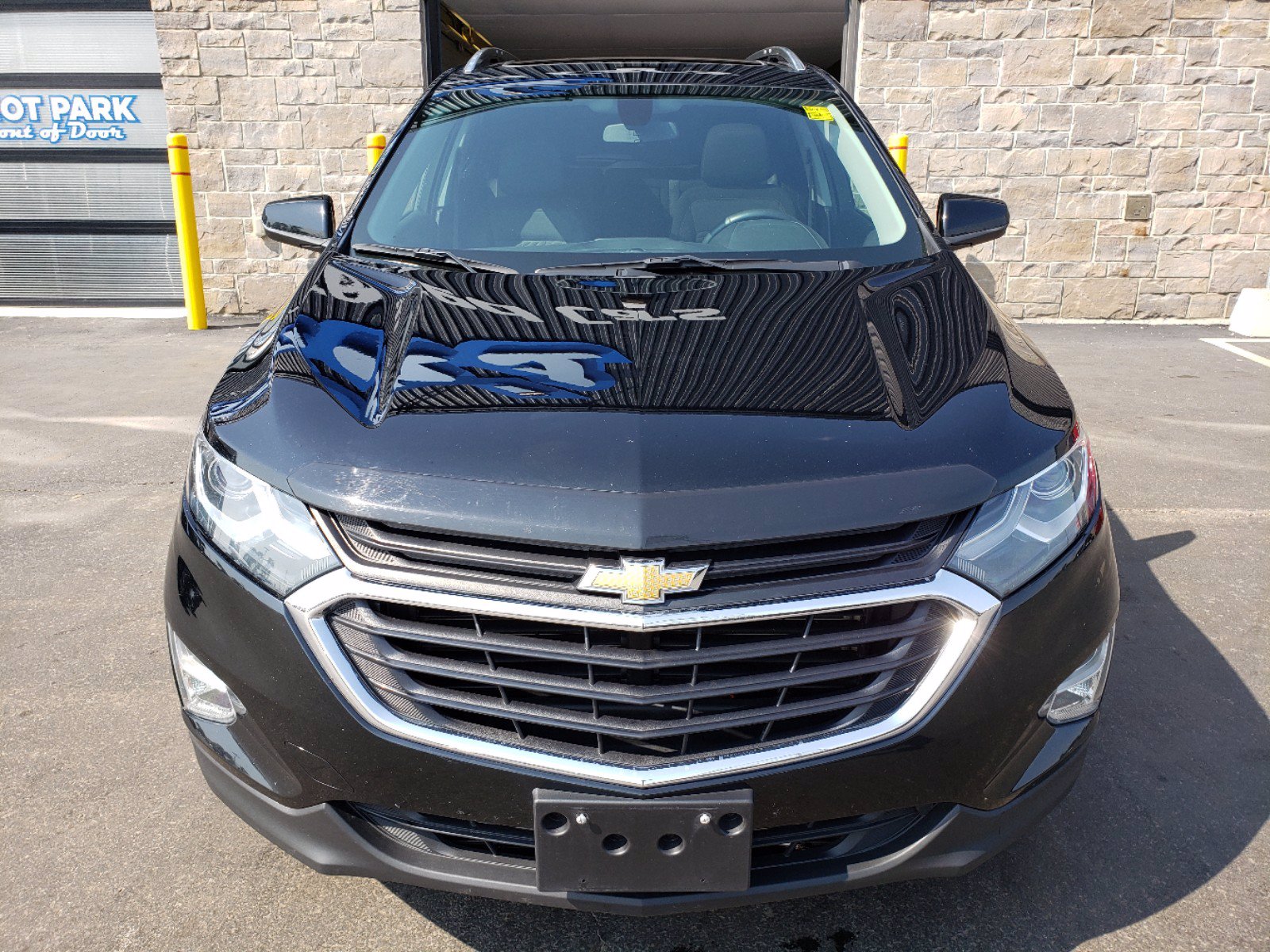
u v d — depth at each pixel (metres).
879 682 1.50
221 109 8.14
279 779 1.59
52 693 2.64
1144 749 2.41
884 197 2.68
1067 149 8.05
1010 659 1.54
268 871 2.01
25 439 4.89
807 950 1.81
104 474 4.38
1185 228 8.23
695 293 2.09
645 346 1.83
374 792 1.53
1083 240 8.25
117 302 9.09
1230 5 7.76
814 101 3.02
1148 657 2.85
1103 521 1.82
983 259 8.31
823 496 1.47
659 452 1.51
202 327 7.97
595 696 1.44
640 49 14.50
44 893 1.94
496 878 1.55
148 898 1.93
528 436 1.56
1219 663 2.81
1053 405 1.86
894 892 1.96
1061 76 7.91
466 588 1.45
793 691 1.50
